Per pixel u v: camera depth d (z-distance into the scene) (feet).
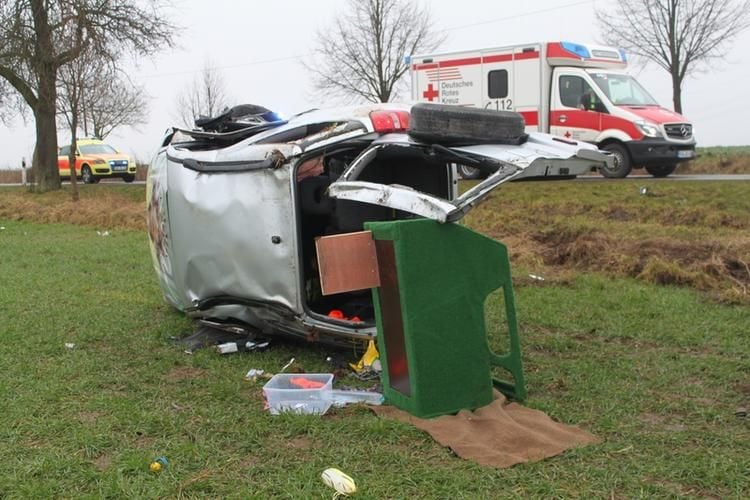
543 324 22.30
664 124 55.31
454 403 14.61
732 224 37.52
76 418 14.97
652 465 12.32
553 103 60.18
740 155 76.02
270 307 18.51
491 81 63.41
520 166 15.17
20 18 73.00
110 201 62.75
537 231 37.65
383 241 14.73
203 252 19.48
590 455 12.71
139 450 13.26
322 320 17.80
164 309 24.93
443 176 20.89
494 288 15.05
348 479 11.62
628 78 61.26
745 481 11.66
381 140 17.89
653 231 36.83
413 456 12.81
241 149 18.80
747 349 19.10
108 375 17.85
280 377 16.25
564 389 16.48
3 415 15.11
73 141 68.74
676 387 16.48
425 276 14.32
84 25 71.77
